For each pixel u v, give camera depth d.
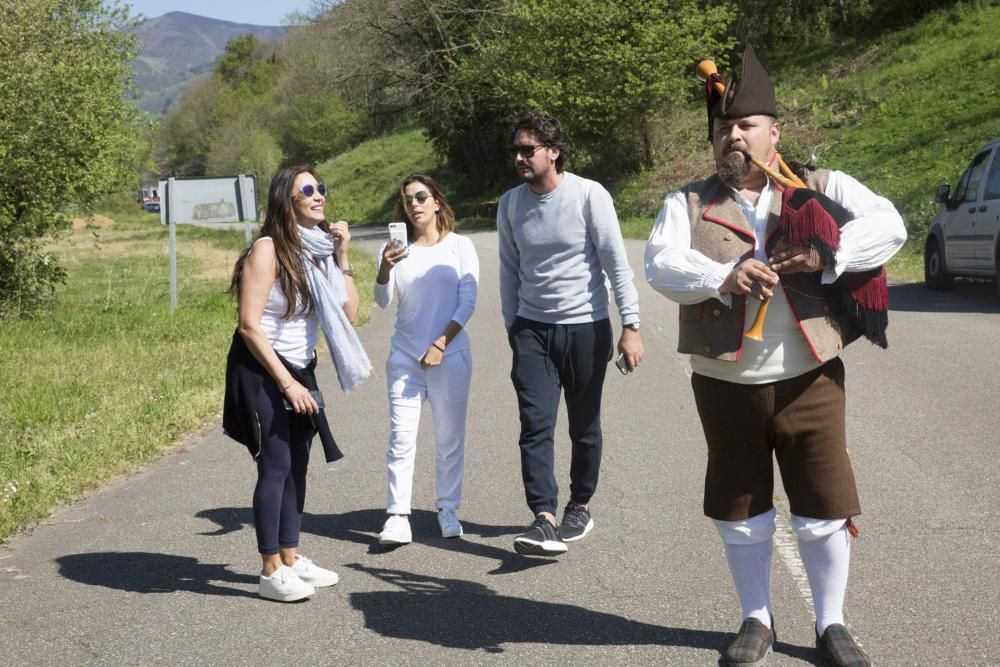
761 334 3.52
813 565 3.74
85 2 17.20
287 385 4.54
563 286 5.04
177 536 5.66
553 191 5.02
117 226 62.69
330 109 78.56
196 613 4.49
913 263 18.75
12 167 15.03
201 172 116.81
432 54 46.50
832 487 3.64
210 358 11.46
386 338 12.94
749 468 3.73
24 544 5.61
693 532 5.29
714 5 42.12
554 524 4.95
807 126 33.34
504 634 4.12
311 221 4.73
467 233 39.25
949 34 35.53
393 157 67.31
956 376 8.95
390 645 4.07
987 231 13.88
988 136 25.81
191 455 7.54
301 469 4.76
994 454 6.48
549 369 5.10
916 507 5.51
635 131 39.53
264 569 4.65
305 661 3.94
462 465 5.54
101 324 14.78
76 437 7.85
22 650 4.12
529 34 38.91
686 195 3.76
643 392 8.86
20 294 16.73
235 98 111.88
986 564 4.64
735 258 3.59
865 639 3.91
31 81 14.68
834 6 42.00
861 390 8.54
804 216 3.39
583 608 4.36
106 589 4.83
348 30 46.81
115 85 19.03
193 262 31.11
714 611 4.26
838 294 3.62
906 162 26.81
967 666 3.65
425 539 5.44
